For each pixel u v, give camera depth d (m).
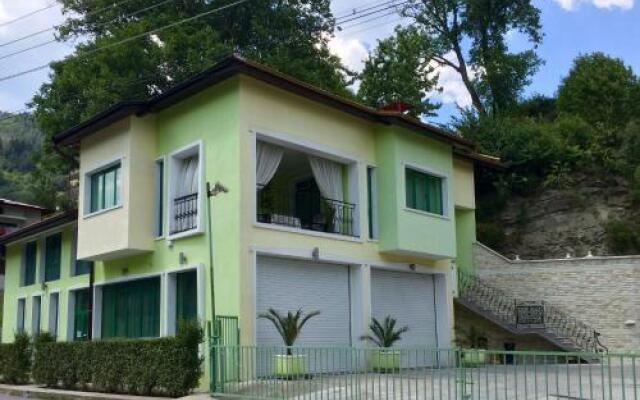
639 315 24.45
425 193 22.78
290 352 14.82
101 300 22.27
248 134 17.70
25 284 30.02
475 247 27.75
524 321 25.34
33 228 27.98
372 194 21.47
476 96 43.28
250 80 18.02
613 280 25.17
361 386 12.13
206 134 18.58
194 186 19.17
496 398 10.84
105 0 35.84
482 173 35.75
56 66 34.59
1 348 21.75
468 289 27.06
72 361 18.45
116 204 20.52
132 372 16.25
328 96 19.52
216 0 37.41
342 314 19.97
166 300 18.95
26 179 83.69
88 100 32.59
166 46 32.56
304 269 19.06
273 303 17.98
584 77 40.53
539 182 34.91
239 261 16.89
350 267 20.44
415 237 21.34
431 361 15.04
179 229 19.14
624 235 30.56
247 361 14.65
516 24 43.22
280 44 37.78
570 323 25.50
